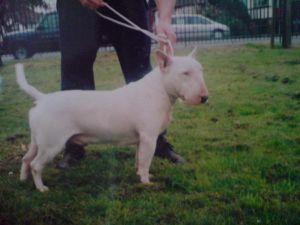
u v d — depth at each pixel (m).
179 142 2.36
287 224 1.42
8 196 1.60
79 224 1.42
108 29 2.06
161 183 1.77
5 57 4.55
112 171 1.91
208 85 4.00
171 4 1.89
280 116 2.85
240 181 1.76
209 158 2.08
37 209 1.52
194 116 2.91
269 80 4.14
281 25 7.29
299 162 1.99
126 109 1.71
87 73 2.01
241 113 2.96
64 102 1.67
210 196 1.62
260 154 2.10
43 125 1.65
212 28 9.60
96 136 1.73
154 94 1.72
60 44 1.98
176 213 1.49
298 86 3.80
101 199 1.60
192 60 1.70
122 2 2.01
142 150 1.74
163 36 1.80
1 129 2.57
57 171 1.95
